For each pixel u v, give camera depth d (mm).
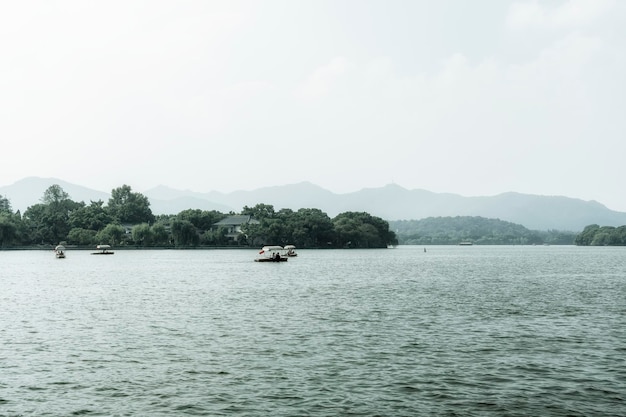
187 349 36875
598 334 42500
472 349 36969
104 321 48562
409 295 70375
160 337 41031
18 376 30406
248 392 27531
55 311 55125
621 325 46719
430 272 120125
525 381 29469
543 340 40031
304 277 102875
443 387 28391
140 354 35406
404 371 31297
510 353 35812
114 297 68062
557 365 32750
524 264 161625
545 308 57469
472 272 120938
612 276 108750
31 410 25156
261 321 48469
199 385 28688
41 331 43625
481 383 29109
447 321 48562
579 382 29344
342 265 147750
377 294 71625
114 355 35156
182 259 180625
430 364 32875
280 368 31891
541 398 26750
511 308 57344
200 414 24609
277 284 87375
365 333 42656
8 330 44062
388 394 27266
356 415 24484
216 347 37469
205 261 167125
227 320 49062
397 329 44469
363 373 30891
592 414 24734
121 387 28422
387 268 134750
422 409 25219
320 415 24453
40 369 31797
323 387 28344
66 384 28953
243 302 62594
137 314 52906
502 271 125312
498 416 24469
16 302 62781
